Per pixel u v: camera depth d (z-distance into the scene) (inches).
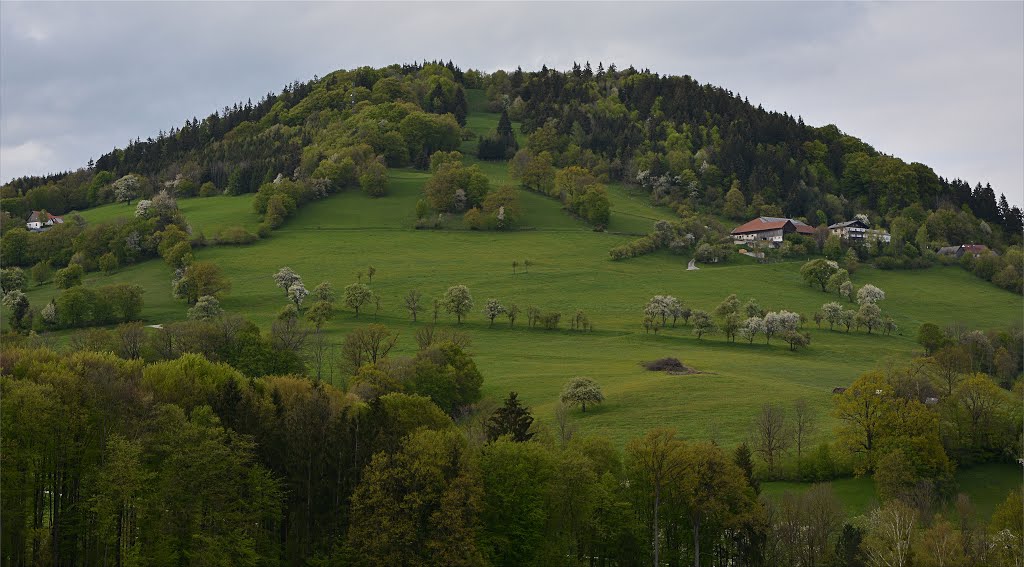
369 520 3265.3
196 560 3004.4
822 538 3577.8
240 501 3233.3
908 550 3344.0
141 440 3275.1
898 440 4446.4
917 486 4136.3
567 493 3476.9
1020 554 3294.8
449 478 3398.1
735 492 3656.5
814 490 3799.2
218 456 3179.1
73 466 3289.9
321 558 3316.9
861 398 4630.9
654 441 3789.4
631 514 3629.4
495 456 3521.2
